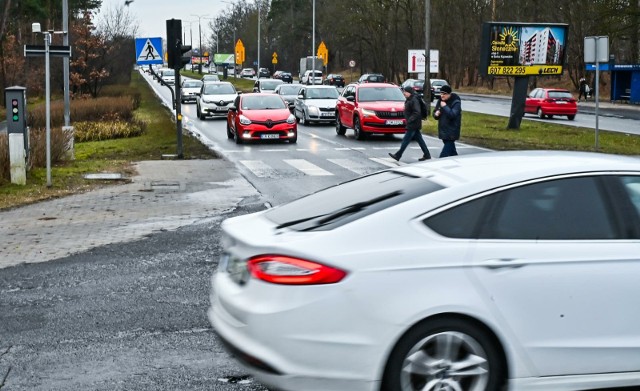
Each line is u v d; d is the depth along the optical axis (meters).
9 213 16.39
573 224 5.89
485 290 5.58
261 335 5.49
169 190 19.56
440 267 5.54
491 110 60.06
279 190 19.64
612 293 5.79
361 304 5.40
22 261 11.88
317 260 5.45
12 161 20.06
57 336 8.18
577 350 5.76
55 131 25.67
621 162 6.25
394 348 5.45
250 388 6.68
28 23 76.75
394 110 33.72
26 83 68.25
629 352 5.85
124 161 25.95
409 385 5.50
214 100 46.88
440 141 33.34
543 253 5.72
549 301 5.68
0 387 6.71
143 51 27.02
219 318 6.06
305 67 108.00
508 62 39.25
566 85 97.62
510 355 5.66
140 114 49.78
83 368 7.19
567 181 6.01
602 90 87.50
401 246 5.57
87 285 10.37
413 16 106.12
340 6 107.75
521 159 6.43
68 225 14.95
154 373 7.05
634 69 70.06
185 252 12.41
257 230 6.12
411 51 60.16
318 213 6.20
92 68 63.38
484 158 6.62
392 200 5.93
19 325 8.59
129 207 17.02
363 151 29.44
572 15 81.81
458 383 5.60
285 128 32.41
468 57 108.94
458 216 5.75
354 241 5.57
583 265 5.76
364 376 5.41
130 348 7.77
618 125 44.28
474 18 103.00
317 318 5.39
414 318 5.43
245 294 5.72
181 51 26.11
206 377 6.95
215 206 17.08
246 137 32.22
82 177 21.58
